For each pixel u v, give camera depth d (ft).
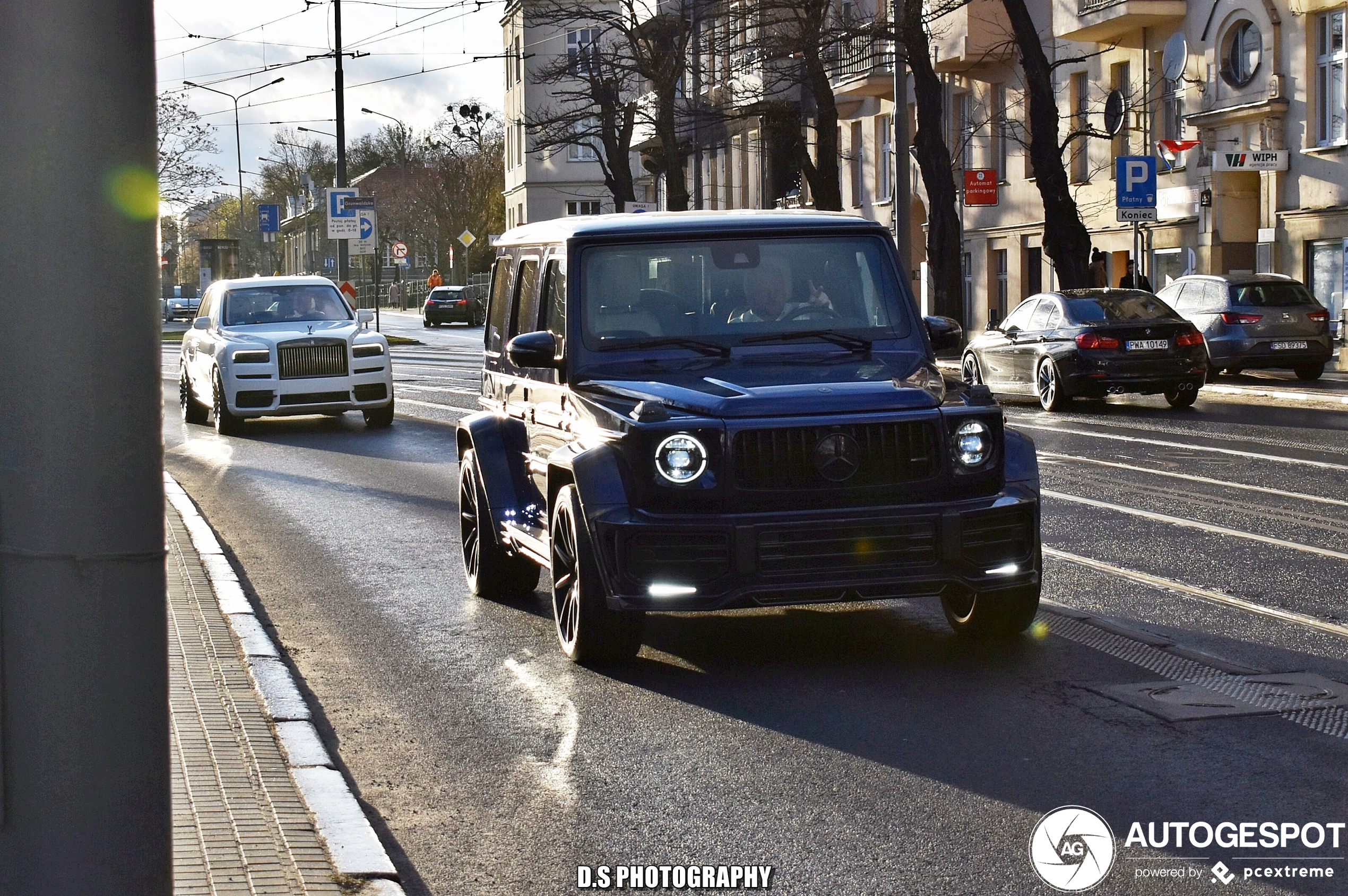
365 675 24.41
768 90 132.46
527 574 30.50
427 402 87.51
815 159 177.78
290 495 48.47
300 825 16.43
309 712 21.58
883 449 22.68
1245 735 19.42
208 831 16.15
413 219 356.79
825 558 22.38
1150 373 73.36
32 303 9.50
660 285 26.05
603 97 169.48
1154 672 22.90
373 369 73.36
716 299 26.00
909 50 112.88
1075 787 17.49
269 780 18.13
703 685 22.95
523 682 23.61
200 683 22.91
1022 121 140.97
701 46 160.25
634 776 18.58
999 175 145.48
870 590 22.40
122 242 9.65
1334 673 22.65
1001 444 23.25
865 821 16.62
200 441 69.26
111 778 9.72
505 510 29.22
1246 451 54.54
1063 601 28.45
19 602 9.61
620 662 24.48
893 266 26.78
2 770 9.61
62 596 9.61
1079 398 82.79
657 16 161.89
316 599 31.07
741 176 196.65
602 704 22.06
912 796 17.40
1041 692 21.84
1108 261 131.13
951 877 14.89
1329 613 26.91
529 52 294.66
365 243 157.07
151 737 9.90
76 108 9.48
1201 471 48.93
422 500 46.73
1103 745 19.11
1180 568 31.65
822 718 20.86
